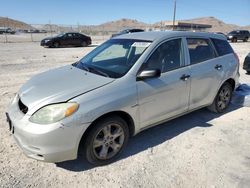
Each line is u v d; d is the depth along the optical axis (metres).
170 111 3.91
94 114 2.93
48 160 2.84
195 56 4.25
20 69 9.86
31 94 3.14
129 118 3.39
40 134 2.73
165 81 3.67
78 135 2.88
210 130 4.33
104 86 3.13
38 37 35.94
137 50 3.72
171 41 3.93
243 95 5.56
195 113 5.08
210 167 3.26
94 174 3.10
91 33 49.41
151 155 3.54
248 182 2.98
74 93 2.98
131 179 3.02
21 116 2.96
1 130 4.18
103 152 3.23
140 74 3.35
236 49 21.16
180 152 3.62
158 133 4.20
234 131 4.30
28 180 2.96
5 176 3.01
